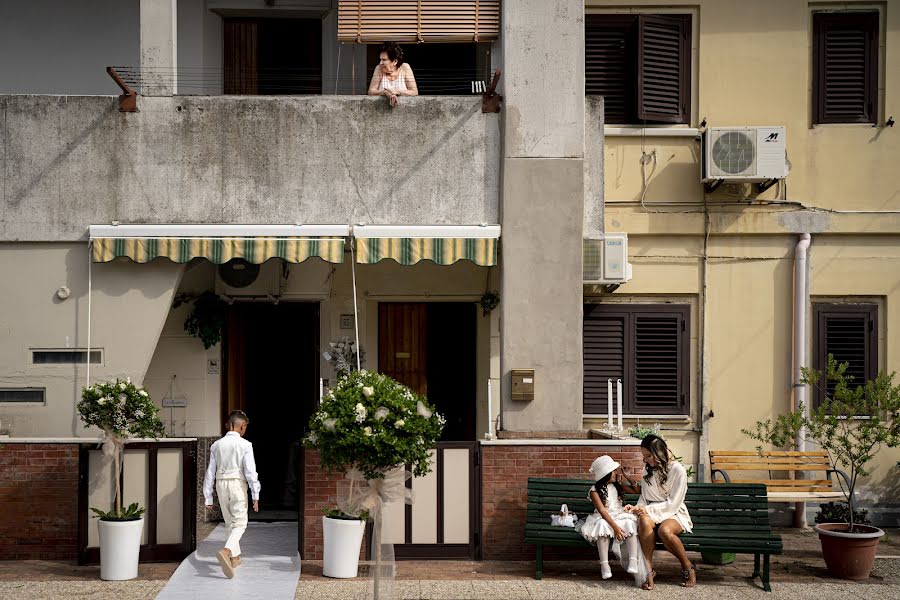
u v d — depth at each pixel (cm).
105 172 1200
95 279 1195
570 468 1105
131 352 1191
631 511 1014
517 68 1209
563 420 1190
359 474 933
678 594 973
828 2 1422
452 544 1100
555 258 1196
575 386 1190
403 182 1212
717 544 1009
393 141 1214
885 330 1419
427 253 1173
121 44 1454
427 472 988
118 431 1038
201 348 1366
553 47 1211
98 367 1190
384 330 1440
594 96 1259
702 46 1421
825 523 1147
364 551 1096
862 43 1426
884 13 1423
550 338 1192
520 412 1188
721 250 1416
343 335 1402
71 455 1110
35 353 1192
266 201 1205
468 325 1448
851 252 1417
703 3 1421
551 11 1212
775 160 1353
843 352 1420
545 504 1048
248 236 1177
